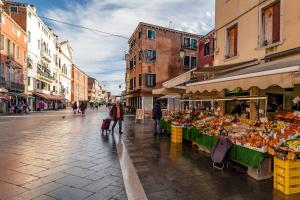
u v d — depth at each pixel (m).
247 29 9.90
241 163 5.71
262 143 5.13
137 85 35.25
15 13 36.16
